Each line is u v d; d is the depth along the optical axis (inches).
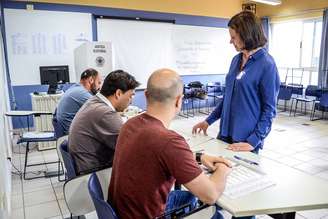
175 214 44.9
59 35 214.5
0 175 80.2
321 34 258.2
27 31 203.9
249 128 68.3
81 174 64.9
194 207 47.3
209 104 299.9
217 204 44.6
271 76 64.6
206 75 296.8
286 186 49.5
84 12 223.3
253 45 63.9
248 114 67.8
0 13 189.8
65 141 79.5
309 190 48.1
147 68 259.4
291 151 166.1
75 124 71.3
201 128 81.3
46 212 102.1
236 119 69.4
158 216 42.1
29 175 135.1
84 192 65.1
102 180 62.9
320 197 45.8
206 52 291.9
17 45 202.1
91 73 114.7
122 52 244.8
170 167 39.4
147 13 253.1
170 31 266.8
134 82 74.5
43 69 187.3
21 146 181.0
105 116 68.9
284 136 197.6
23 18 201.6
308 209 43.4
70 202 65.7
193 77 288.5
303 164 145.4
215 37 295.0
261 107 67.6
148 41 256.1
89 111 70.3
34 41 206.7
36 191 118.9
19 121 205.8
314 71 276.1
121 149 43.9
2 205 76.5
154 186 40.8
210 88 292.0
